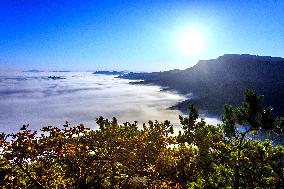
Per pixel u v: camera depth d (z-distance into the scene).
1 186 11.66
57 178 13.02
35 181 11.98
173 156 23.56
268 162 22.00
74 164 13.27
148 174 16.36
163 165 18.80
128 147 15.47
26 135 12.05
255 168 22.23
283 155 22.27
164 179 17.75
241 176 21.81
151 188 15.97
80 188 13.16
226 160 24.70
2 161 11.51
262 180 21.30
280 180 20.83
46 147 12.33
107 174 13.95
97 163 13.94
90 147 14.20
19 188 12.00
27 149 11.66
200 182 21.97
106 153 14.49
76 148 13.07
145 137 16.17
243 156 23.16
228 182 21.73
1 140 11.78
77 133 13.64
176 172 21.86
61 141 12.91
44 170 12.67
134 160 15.18
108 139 15.98
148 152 15.66
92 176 13.52
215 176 22.56
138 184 15.99
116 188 13.93
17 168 12.39
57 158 12.62
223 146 25.39
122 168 14.85
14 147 11.52
